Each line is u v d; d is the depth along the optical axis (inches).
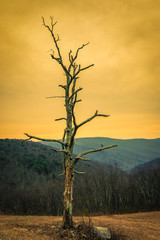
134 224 493.0
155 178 1152.2
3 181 1549.0
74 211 874.8
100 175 1253.7
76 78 384.8
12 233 296.4
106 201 1023.6
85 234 319.6
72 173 333.1
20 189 1270.9
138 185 1120.2
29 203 1052.5
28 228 336.2
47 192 1203.9
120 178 1203.2
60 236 301.4
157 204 1001.5
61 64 369.7
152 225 511.5
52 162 2153.1
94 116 336.2
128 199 1058.1
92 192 1072.2
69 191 331.0
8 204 1069.8
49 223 373.1
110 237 336.8
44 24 383.6
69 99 372.2
